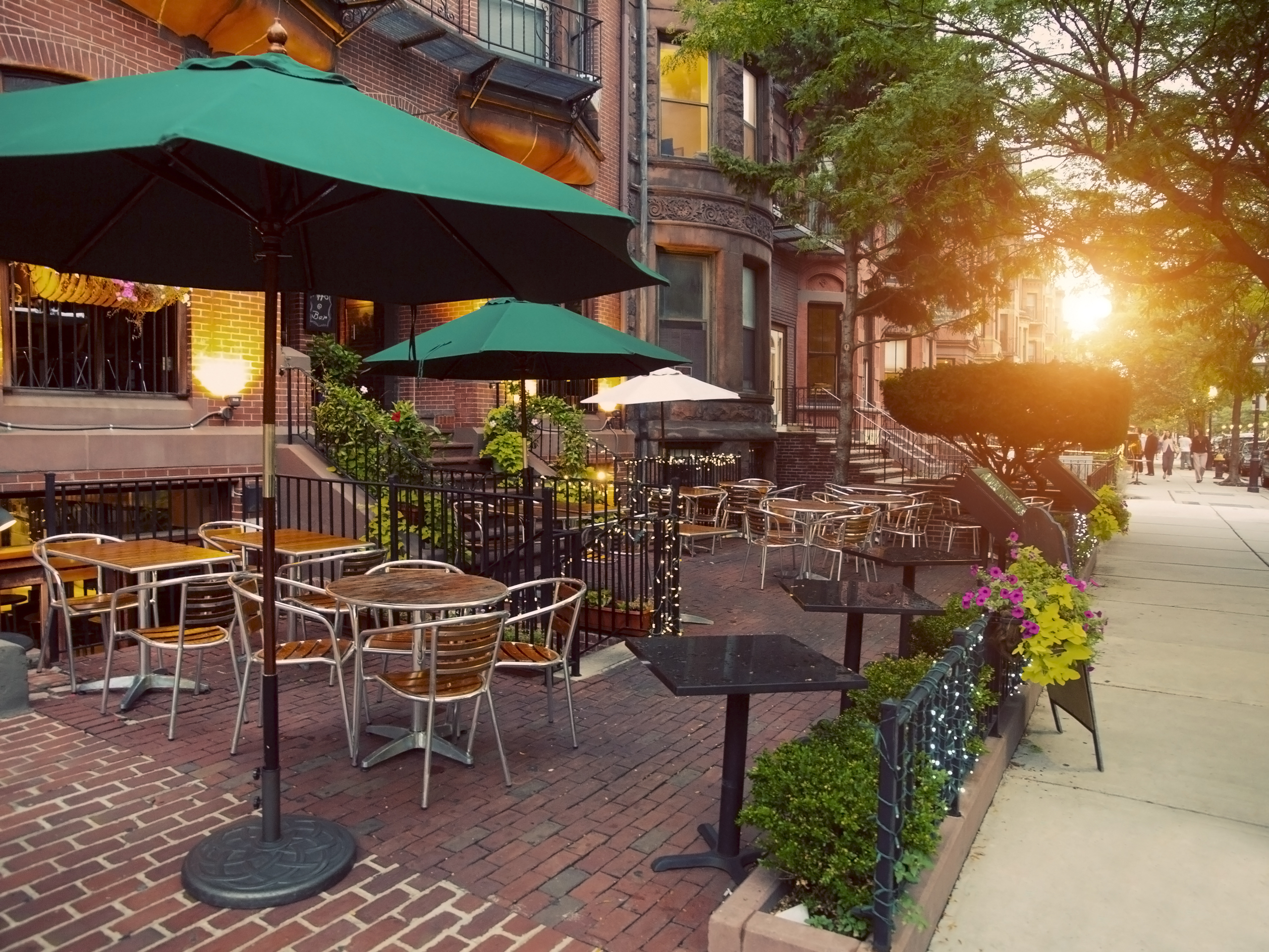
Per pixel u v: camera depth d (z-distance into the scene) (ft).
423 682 14.35
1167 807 14.14
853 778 10.46
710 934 9.52
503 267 13.51
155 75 9.82
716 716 18.22
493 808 13.69
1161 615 29.07
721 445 55.42
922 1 33.30
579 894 11.25
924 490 48.78
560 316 25.43
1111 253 35.94
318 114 9.12
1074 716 16.38
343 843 11.98
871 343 46.88
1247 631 26.76
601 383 50.93
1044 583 15.55
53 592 20.39
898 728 8.95
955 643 12.49
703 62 54.24
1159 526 55.47
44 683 19.34
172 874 11.53
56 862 11.79
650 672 21.33
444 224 12.35
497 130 40.75
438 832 12.86
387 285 15.12
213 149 11.66
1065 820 13.66
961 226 39.83
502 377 29.76
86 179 11.48
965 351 107.55
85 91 9.31
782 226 60.70
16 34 24.34
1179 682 21.34
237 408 30.50
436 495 27.99
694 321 54.95
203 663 21.40
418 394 42.65
